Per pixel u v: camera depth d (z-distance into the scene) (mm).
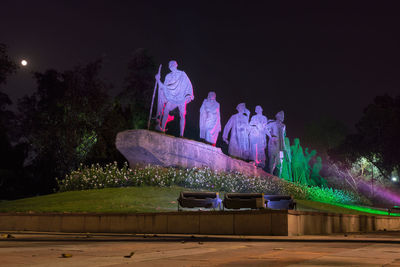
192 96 31172
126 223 16078
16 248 8477
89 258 6531
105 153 43969
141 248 8453
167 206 19844
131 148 27172
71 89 44688
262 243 9984
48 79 48906
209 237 12312
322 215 15891
